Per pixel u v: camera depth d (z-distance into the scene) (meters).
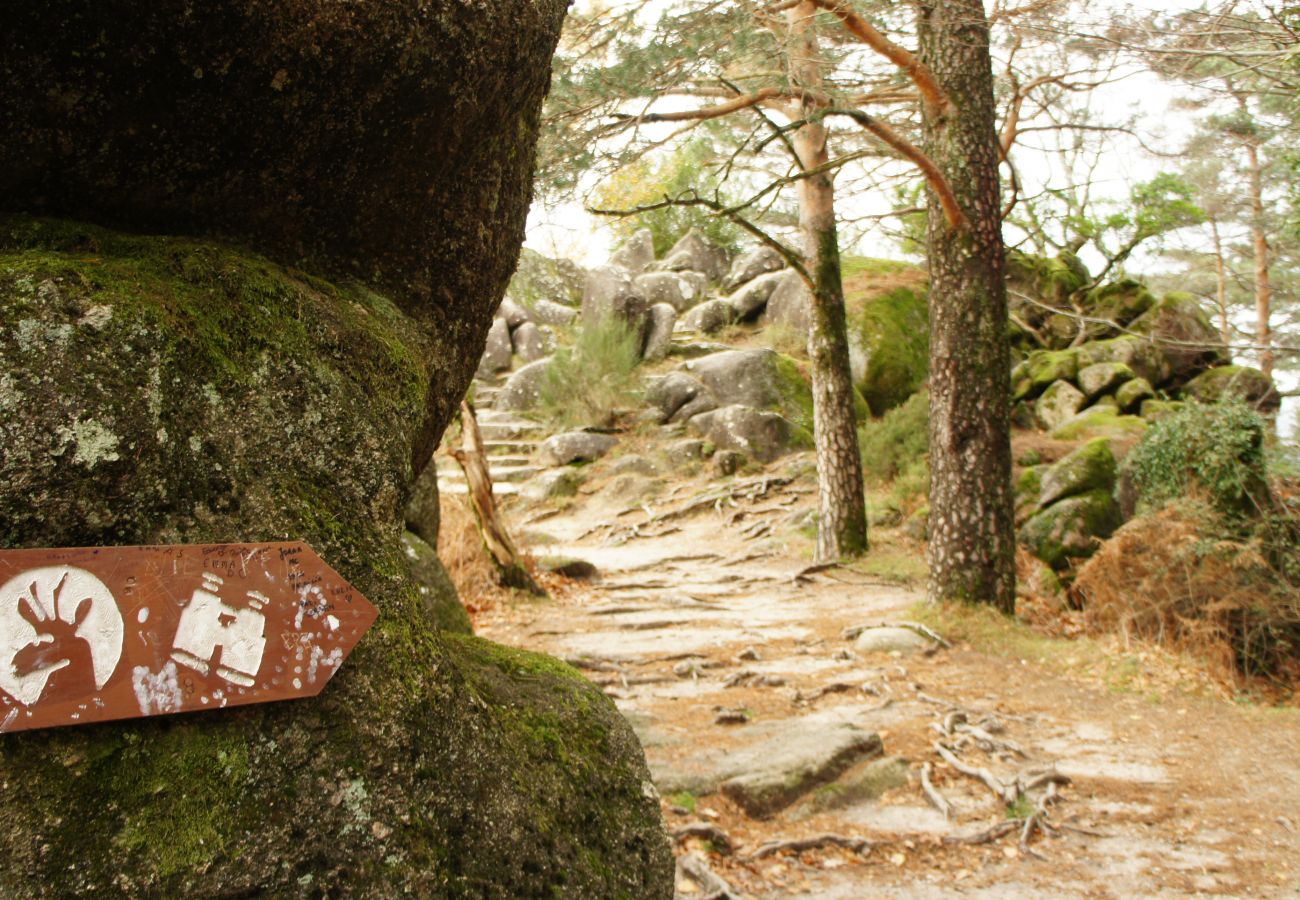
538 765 1.74
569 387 17.84
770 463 15.98
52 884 1.13
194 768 1.25
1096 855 3.95
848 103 7.27
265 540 1.36
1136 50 7.31
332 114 1.53
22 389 1.19
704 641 7.70
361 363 1.58
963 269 7.77
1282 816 4.29
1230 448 7.98
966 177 7.71
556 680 2.00
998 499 7.81
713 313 20.50
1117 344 15.38
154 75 1.36
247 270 1.50
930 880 3.74
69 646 1.17
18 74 1.29
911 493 12.68
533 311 21.30
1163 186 17.06
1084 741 5.43
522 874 1.57
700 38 6.79
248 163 1.52
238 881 1.24
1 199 1.40
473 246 1.95
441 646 1.61
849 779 4.60
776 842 3.96
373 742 1.41
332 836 1.33
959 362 7.80
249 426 1.40
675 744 5.16
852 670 6.80
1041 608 8.49
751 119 10.64
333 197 1.65
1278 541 7.49
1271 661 7.19
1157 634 7.52
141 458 1.26
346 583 1.42
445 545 9.12
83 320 1.26
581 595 9.59
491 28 1.62
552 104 7.30
